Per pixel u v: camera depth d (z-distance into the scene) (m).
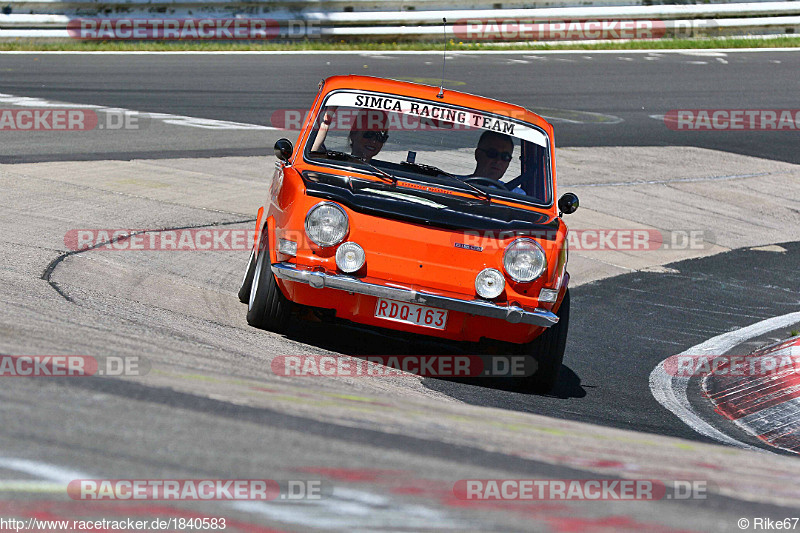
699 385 22.80
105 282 23.84
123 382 12.21
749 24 98.56
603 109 66.75
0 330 14.59
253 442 10.27
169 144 47.28
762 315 30.14
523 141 22.86
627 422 18.75
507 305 19.42
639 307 29.95
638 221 41.84
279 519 8.21
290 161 22.39
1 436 9.56
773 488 11.24
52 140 45.81
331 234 19.22
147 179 39.47
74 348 14.13
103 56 78.38
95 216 32.31
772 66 86.38
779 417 20.38
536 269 19.50
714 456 13.79
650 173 51.38
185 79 67.31
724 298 31.94
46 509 8.09
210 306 23.03
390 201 19.92
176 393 11.98
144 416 10.77
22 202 33.03
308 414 11.88
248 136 50.78
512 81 73.44
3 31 82.50
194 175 41.22
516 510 8.95
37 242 27.42
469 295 19.42
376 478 9.50
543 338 20.42
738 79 80.06
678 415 19.98
